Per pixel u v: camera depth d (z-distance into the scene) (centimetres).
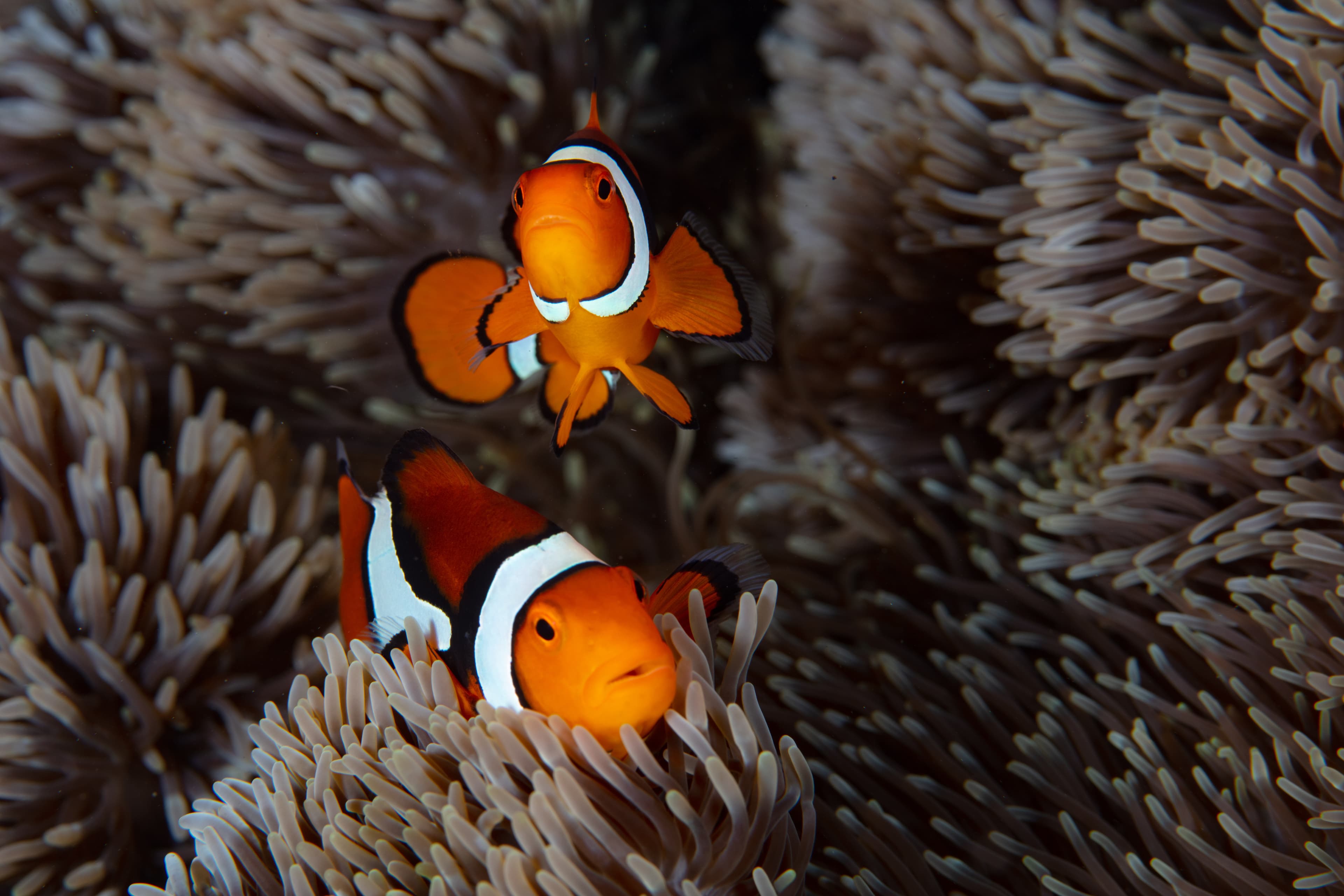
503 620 28
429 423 47
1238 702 33
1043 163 36
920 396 45
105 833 34
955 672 35
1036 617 37
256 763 30
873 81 47
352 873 29
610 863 27
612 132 49
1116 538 36
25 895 33
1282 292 34
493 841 28
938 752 34
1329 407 33
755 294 28
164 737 35
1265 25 35
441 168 45
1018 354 37
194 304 46
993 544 38
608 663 26
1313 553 32
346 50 45
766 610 29
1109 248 35
